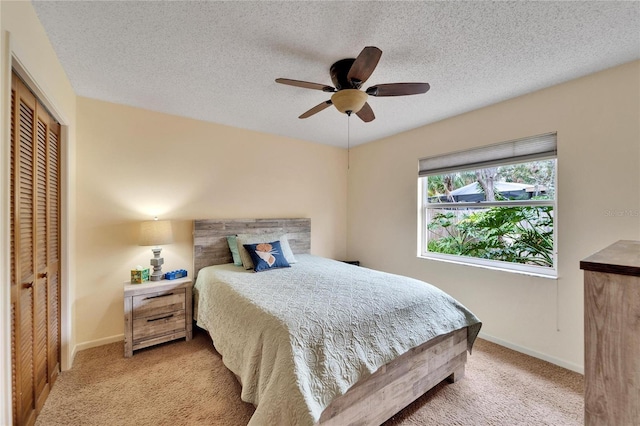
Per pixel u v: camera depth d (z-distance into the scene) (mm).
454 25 1526
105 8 1400
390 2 1359
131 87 2264
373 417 1479
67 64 1914
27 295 1493
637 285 624
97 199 2484
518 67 1965
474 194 2955
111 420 1586
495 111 2596
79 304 2404
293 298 1788
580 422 1599
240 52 1787
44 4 1366
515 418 1630
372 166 3945
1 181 1070
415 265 3352
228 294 2002
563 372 2109
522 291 2426
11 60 1151
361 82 1709
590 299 684
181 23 1516
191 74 2062
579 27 1541
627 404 634
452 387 1924
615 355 650
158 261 2631
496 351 2436
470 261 2939
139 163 2691
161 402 1741
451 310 1950
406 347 1605
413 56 1824
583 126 2092
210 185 3113
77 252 2395
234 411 1669
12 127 1325
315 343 1359
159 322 2461
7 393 1087
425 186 3377
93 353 2340
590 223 2070
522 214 2623
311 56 1827
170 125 2863
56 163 2014
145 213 2725
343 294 1860
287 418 1165
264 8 1402
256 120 3059
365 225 4059
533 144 2377
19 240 1374
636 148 1875
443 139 3033
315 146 4020
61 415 1617
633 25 1519
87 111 2441
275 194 3625
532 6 1387
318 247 4062
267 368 1339
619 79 1938
